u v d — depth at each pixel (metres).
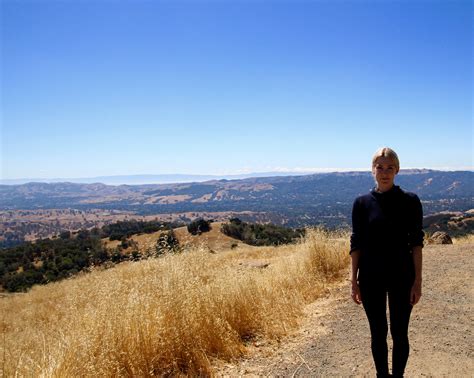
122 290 5.21
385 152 3.38
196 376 3.79
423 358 4.02
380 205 3.37
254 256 14.92
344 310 5.92
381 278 3.31
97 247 35.75
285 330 5.03
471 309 5.59
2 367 3.74
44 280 33.31
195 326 4.37
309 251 8.62
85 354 3.39
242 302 5.23
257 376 3.82
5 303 14.23
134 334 3.85
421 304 5.93
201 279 5.87
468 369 3.72
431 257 9.63
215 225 54.09
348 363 4.01
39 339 5.21
